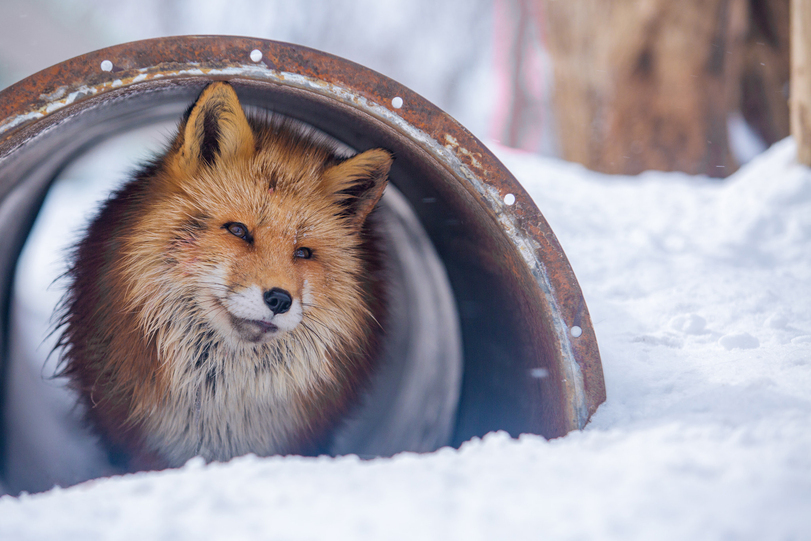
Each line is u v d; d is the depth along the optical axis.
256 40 4.94
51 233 10.50
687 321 7.17
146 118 7.62
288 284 5.38
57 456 6.83
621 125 17.53
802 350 5.88
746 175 11.49
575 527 2.78
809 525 2.71
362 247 6.62
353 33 43.38
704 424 4.36
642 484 3.08
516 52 39.12
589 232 10.20
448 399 7.73
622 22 17.12
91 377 5.80
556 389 5.31
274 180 5.75
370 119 5.57
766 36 19.45
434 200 6.98
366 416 7.46
